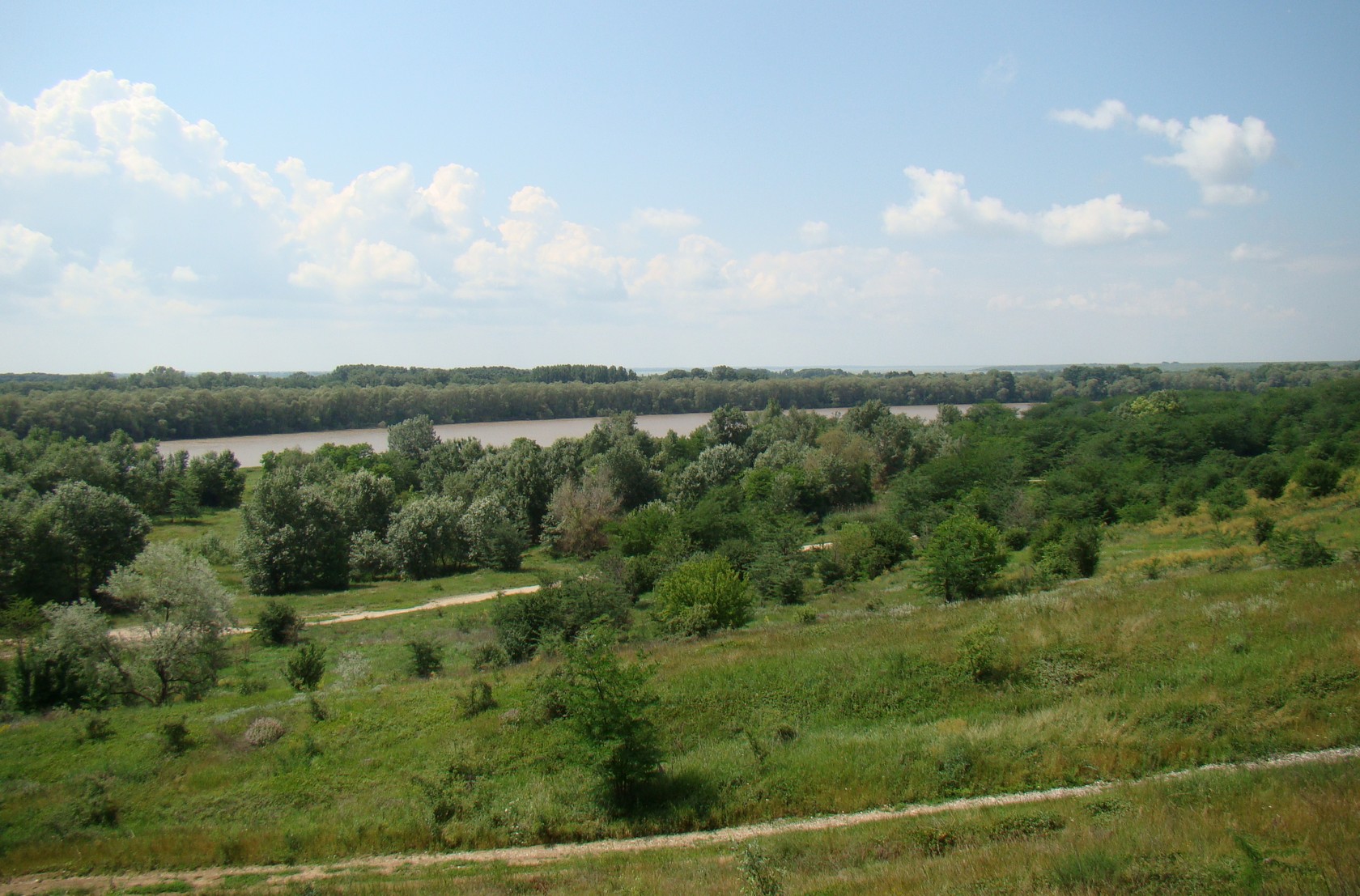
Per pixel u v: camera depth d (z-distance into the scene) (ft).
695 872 40.14
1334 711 47.62
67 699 86.53
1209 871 29.94
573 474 288.71
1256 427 290.56
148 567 98.94
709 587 107.55
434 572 230.68
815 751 54.19
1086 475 233.14
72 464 256.32
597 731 51.08
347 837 51.67
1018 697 59.11
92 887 47.47
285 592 199.72
